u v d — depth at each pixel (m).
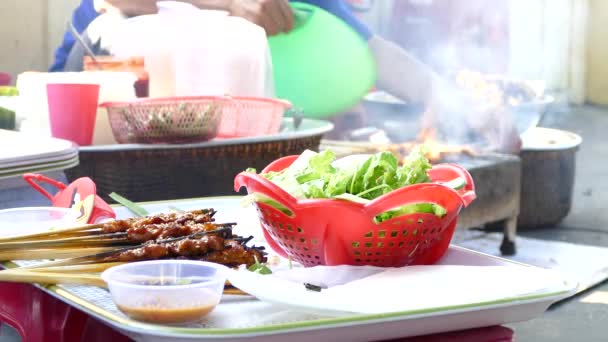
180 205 1.35
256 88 2.44
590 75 8.88
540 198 3.79
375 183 0.98
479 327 0.86
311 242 0.96
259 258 0.97
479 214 3.04
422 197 0.92
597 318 2.34
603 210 4.38
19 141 1.62
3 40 3.37
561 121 7.61
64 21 3.59
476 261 1.04
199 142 1.99
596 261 3.09
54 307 0.90
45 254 0.95
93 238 0.96
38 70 3.54
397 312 0.75
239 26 2.44
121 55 2.41
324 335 0.73
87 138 1.98
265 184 0.94
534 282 0.86
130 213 1.29
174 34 2.35
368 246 0.95
